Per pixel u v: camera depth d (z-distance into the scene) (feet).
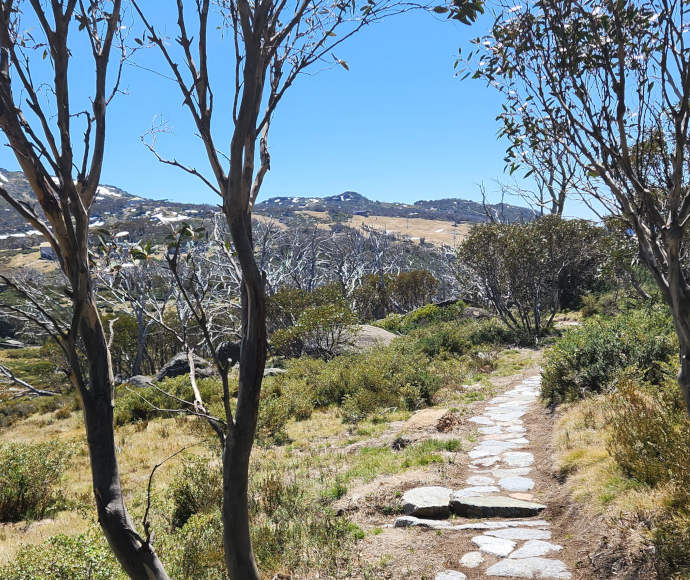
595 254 70.54
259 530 18.31
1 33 5.74
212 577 15.83
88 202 6.14
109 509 5.72
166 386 54.54
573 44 8.82
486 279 76.33
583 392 29.53
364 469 25.80
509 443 27.14
